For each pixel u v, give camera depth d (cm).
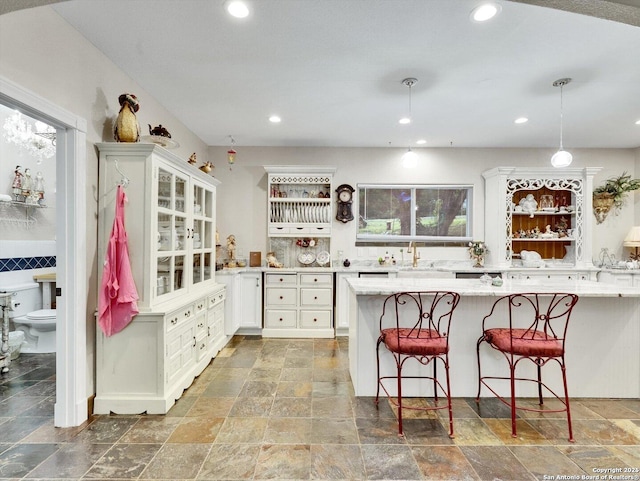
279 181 451
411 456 187
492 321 255
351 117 363
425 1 186
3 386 275
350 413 234
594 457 187
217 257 468
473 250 465
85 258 221
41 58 186
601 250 476
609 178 480
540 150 478
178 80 280
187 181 297
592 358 254
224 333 387
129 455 187
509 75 271
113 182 235
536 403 248
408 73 269
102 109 239
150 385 234
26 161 370
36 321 337
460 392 258
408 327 256
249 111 347
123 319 229
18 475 171
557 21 203
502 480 168
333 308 432
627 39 221
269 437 205
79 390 218
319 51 237
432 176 480
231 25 208
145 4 189
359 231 485
